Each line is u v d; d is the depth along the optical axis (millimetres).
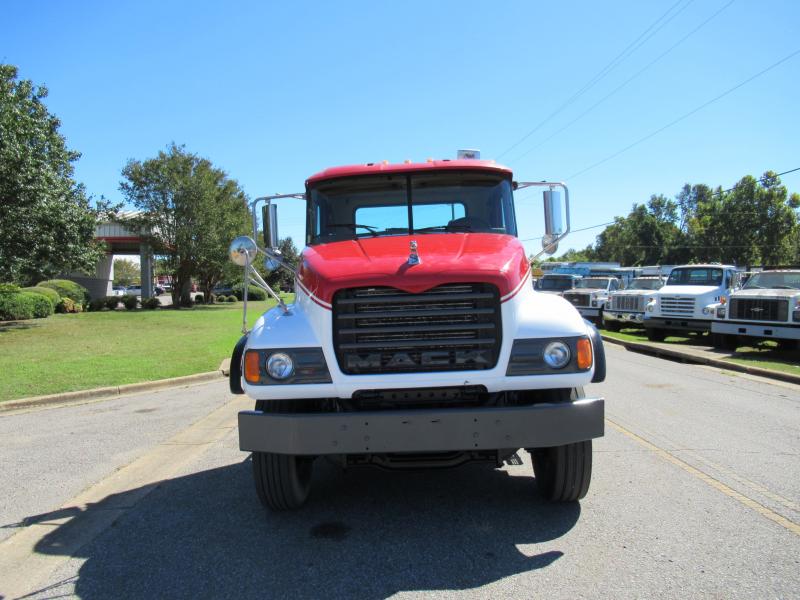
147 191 36594
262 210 5625
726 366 11922
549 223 5488
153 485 5250
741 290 14203
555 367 3740
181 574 3525
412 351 3766
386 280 3752
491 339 3754
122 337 18578
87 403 9367
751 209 77750
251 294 52375
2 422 7996
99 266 41844
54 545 4004
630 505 4418
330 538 3998
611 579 3301
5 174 16719
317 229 5301
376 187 5328
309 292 3975
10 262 18547
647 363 12977
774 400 8414
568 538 3871
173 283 39750
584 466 4172
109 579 3490
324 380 3754
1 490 5168
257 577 3459
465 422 3652
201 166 37625
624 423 7012
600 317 22672
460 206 5289
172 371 11891
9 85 18500
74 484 5312
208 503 4758
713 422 7051
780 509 4293
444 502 4633
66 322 23797
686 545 3713
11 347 15758
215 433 7148
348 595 3219
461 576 3398
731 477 5023
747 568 3391
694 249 83750
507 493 4797
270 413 3783
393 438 3650
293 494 4320
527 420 3664
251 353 3820
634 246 89812
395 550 3773
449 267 3812
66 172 21594
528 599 3119
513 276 3885
